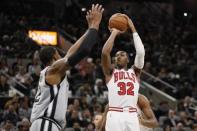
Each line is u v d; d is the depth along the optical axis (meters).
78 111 17.44
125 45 26.38
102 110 17.97
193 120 19.09
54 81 6.31
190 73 27.42
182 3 35.97
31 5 31.98
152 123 8.31
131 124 7.59
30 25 27.75
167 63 27.83
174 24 34.69
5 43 25.00
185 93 23.86
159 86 24.42
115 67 8.11
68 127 16.56
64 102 6.37
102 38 27.00
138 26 32.34
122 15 7.89
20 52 23.89
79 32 29.83
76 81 21.69
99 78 22.33
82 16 30.53
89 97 18.97
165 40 31.69
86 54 6.19
